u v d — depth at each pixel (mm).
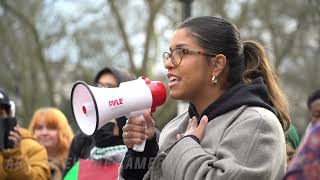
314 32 23938
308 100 6035
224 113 4922
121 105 4906
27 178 7703
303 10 23750
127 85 5031
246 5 25688
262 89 5016
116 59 27766
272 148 4684
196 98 5055
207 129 4926
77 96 5059
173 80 4996
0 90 7691
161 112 25906
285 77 24531
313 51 25062
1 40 29047
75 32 27938
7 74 29984
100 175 6785
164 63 5062
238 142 4680
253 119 4734
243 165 4609
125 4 27547
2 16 28797
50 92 28844
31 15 28141
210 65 4961
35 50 28609
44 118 9609
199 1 25125
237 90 4973
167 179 4820
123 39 27297
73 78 29188
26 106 29953
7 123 7574
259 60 5199
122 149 6805
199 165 4641
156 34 27297
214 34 4965
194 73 4934
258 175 4570
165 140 5312
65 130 9680
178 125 5332
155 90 5020
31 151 8156
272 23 25594
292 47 25250
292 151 5969
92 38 27891
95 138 6867
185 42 4957
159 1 26828
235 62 5043
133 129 5027
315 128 3277
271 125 4746
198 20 5031
